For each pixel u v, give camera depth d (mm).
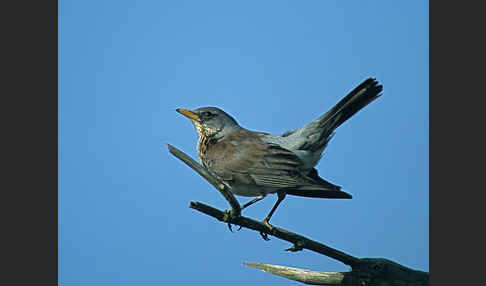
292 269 9453
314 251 9336
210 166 11156
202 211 8391
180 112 11734
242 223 8852
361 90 10297
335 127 10609
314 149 10734
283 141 10875
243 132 11531
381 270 9109
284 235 9242
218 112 11625
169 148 8109
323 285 9352
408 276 9094
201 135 11727
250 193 10977
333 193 10805
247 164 10594
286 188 10914
